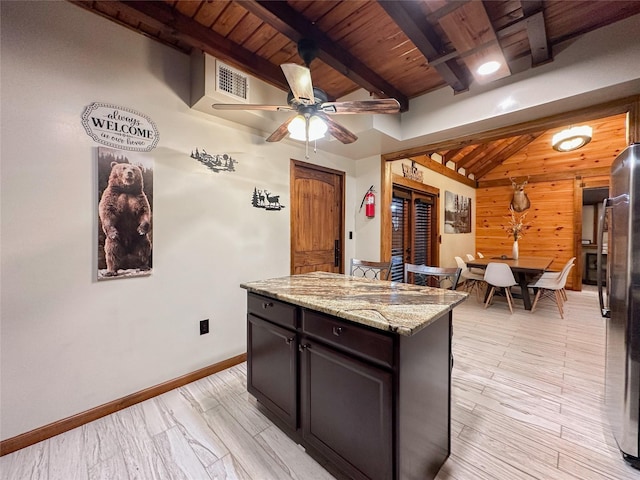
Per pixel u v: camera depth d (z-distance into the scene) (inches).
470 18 71.1
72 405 72.4
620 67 78.5
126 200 80.1
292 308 64.6
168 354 90.0
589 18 77.3
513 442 66.2
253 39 84.5
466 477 57.1
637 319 59.3
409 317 49.6
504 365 103.6
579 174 235.8
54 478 57.4
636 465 58.7
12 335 64.7
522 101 94.9
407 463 48.2
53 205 69.2
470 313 170.1
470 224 278.5
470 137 119.3
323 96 76.7
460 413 76.8
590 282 266.2
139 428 71.8
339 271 156.8
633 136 85.3
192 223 95.0
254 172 113.7
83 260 73.7
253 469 59.6
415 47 88.3
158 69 86.1
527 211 261.3
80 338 73.6
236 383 94.0
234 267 107.5
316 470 59.4
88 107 73.5
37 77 66.6
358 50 88.9
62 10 69.7
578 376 95.4
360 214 163.8
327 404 57.1
